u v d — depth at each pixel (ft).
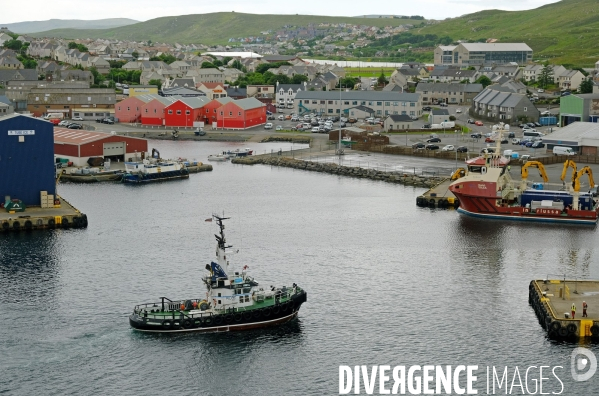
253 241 350.43
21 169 392.68
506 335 244.42
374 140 630.33
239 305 246.47
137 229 370.53
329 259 322.14
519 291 284.41
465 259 323.78
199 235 359.66
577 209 388.16
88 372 221.05
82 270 304.09
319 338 241.96
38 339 239.50
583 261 321.93
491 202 394.32
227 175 526.98
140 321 241.76
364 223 386.32
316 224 384.06
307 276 299.17
